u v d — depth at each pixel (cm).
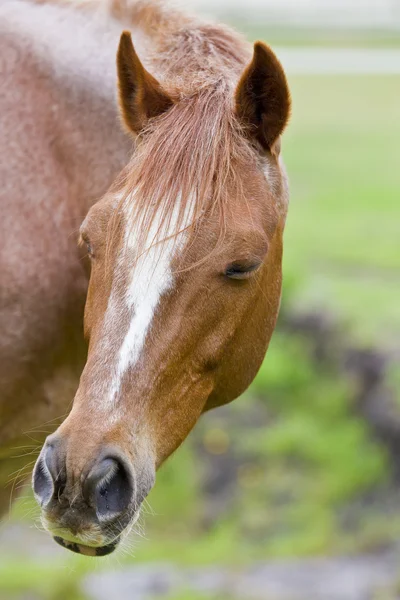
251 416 1761
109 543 474
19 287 600
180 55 594
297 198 2634
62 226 610
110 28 640
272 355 1847
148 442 491
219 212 493
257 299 537
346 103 4178
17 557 1495
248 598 1291
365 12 6744
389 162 3103
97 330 493
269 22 6256
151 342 488
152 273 484
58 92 614
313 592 1306
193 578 1378
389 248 2178
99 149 613
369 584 1323
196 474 1656
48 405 633
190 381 512
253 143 543
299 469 1630
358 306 1856
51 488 464
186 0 652
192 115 516
